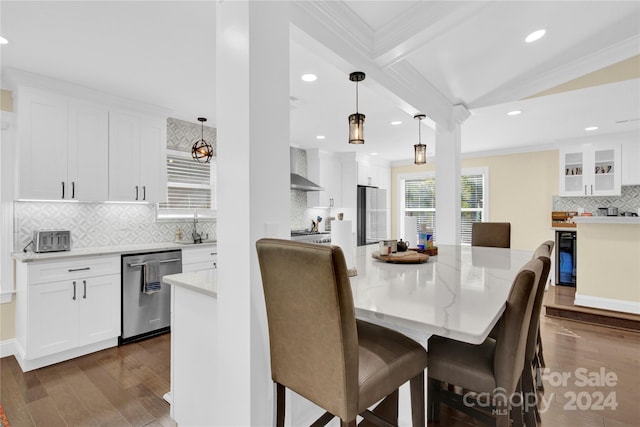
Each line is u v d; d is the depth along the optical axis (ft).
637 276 11.31
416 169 22.35
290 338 3.68
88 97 9.64
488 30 6.96
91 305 9.09
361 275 5.89
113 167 10.25
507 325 3.83
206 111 11.66
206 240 13.32
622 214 15.74
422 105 9.59
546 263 4.86
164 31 6.65
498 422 3.89
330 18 6.07
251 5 4.26
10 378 7.75
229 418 4.57
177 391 5.85
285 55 4.77
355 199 19.51
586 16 6.53
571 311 11.84
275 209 4.55
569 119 12.51
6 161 8.87
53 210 9.86
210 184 14.10
